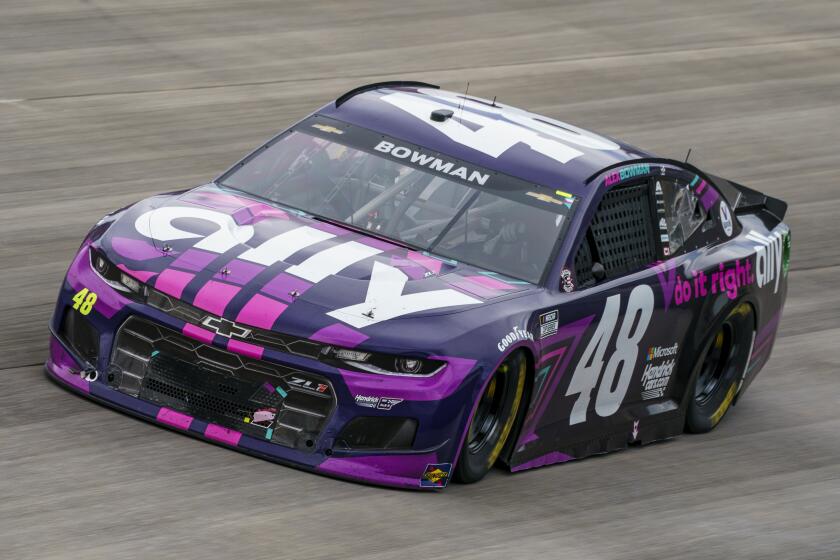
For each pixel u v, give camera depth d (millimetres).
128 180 36000
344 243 21250
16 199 33531
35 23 49156
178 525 17047
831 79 57094
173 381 19703
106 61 46312
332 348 18953
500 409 20828
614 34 58812
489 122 24625
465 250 21906
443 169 23094
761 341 27953
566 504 20672
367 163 23234
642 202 24438
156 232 20969
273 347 19094
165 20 51625
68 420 19781
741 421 27328
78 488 17781
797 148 48688
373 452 19109
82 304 20422
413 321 19422
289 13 54844
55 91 42750
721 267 25812
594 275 22531
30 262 29266
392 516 18406
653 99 51469
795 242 39969
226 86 45406
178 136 40125
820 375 30609
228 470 18797
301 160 23547
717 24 62406
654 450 24875
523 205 22625
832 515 22047
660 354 24594
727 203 27328
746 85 54938
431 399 19109
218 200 22547
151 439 19422
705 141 47938
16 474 18047
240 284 19594
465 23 57219
